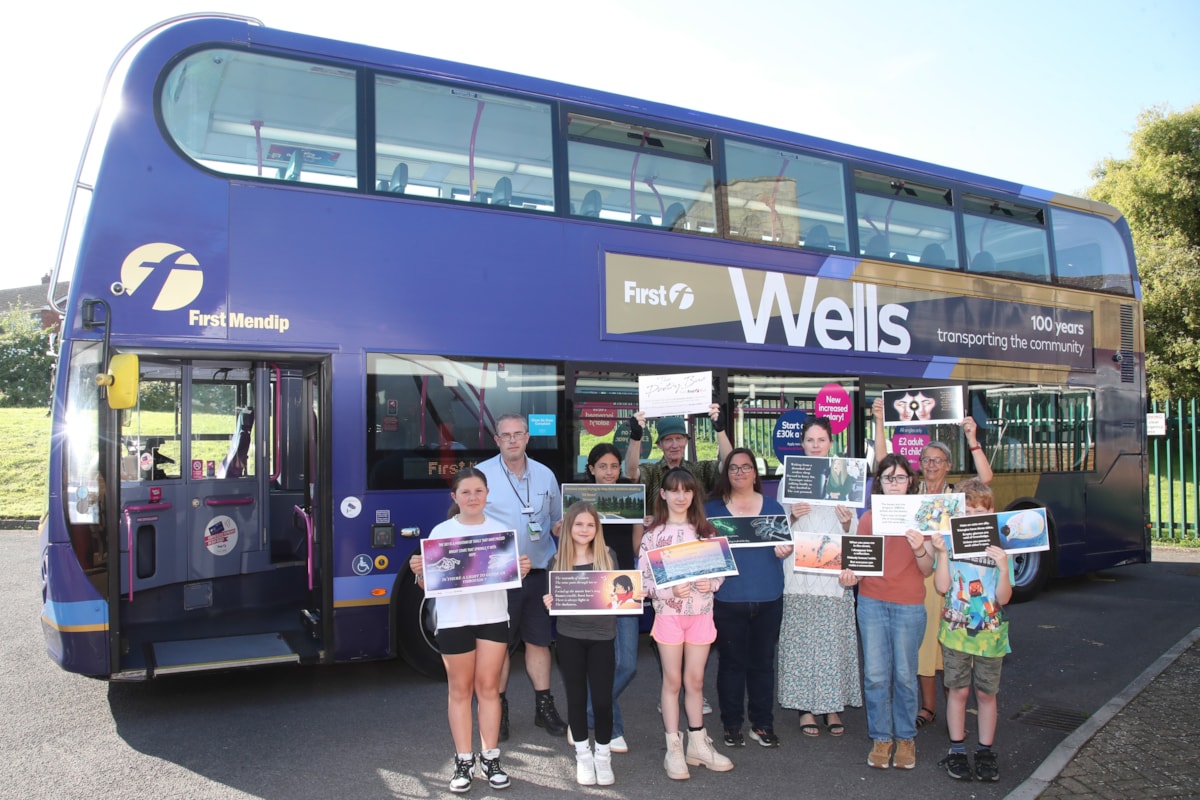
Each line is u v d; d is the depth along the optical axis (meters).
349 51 7.01
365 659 6.78
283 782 5.04
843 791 4.95
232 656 6.40
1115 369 12.22
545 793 4.89
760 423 8.59
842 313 9.28
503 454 5.93
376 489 6.84
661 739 5.86
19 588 10.77
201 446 8.27
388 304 6.95
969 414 10.30
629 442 7.47
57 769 5.21
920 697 6.62
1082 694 6.93
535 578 5.90
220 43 6.63
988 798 4.87
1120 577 13.28
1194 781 4.86
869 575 5.19
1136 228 25.52
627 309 7.92
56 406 6.09
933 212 10.35
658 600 5.21
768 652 5.63
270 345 6.53
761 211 8.89
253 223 6.56
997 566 5.01
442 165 7.32
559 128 7.80
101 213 6.19
